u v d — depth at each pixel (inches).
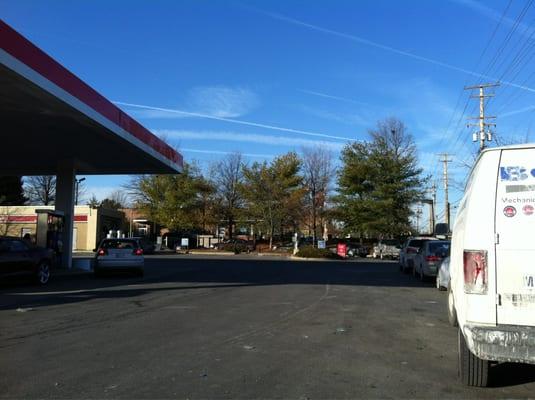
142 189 2455.7
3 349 313.3
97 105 669.3
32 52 515.2
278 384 246.7
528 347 213.5
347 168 2311.8
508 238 224.1
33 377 254.8
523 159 228.4
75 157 954.7
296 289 665.6
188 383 246.4
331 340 348.2
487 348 217.2
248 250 2135.8
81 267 1008.2
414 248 960.9
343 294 617.9
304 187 2277.3
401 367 281.6
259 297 573.9
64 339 342.3
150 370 267.7
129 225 2719.0
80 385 242.2
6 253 636.1
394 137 2301.9
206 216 2479.1
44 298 553.0
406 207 2305.6
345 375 264.1
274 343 335.3
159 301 532.4
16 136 778.2
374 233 2284.7
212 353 305.4
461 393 238.8
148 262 1331.2
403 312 478.9
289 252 2100.1
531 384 253.3
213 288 667.4
